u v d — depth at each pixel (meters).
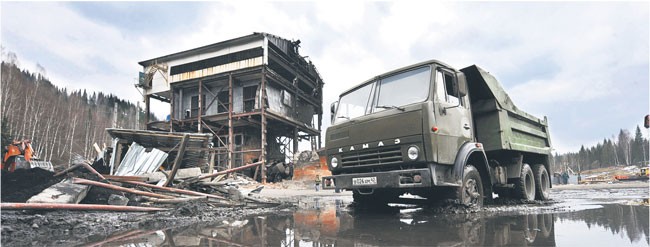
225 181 9.01
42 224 3.92
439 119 5.30
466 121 6.03
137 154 11.97
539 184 7.92
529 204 6.87
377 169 5.74
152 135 12.92
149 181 8.48
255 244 2.97
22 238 3.38
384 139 5.49
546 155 8.69
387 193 6.88
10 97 47.81
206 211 5.79
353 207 6.89
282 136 35.44
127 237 3.39
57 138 54.09
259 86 28.27
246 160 30.61
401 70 5.95
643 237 3.01
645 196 9.32
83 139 60.44
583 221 4.13
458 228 3.78
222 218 5.07
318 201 9.27
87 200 6.28
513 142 6.98
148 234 3.57
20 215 4.32
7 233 3.49
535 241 2.95
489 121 6.70
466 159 5.49
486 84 6.43
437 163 5.14
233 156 28.52
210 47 28.81
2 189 6.85
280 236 3.40
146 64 31.42
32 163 16.02
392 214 5.39
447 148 5.35
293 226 4.14
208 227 4.09
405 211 5.80
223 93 30.11
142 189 7.77
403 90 5.75
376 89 6.14
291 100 31.44
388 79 6.06
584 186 20.19
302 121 34.12
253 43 27.72
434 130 5.12
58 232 3.70
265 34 27.42
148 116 31.23
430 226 3.97
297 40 31.77
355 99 6.43
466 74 6.48
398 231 3.63
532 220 4.35
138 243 3.06
